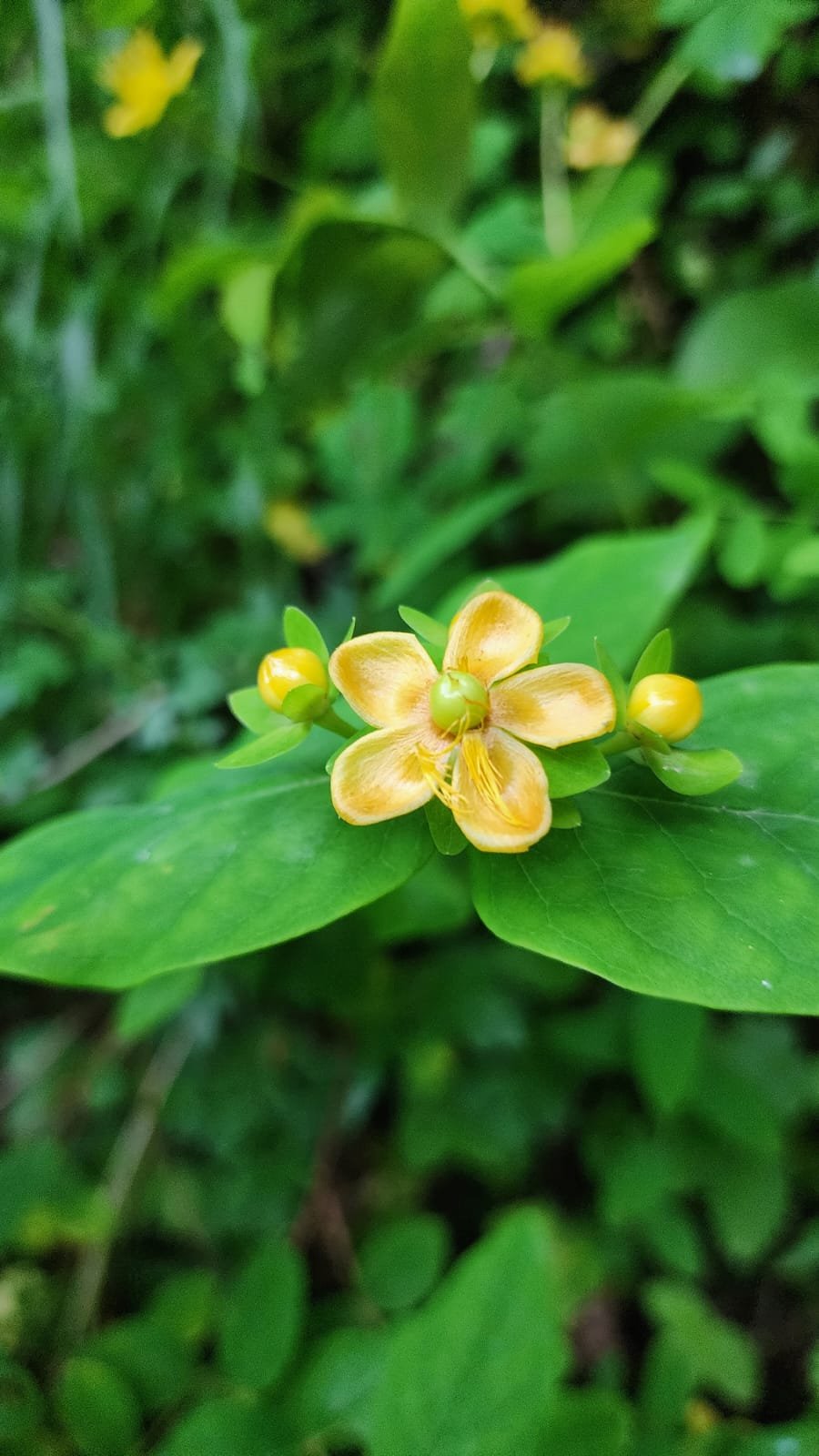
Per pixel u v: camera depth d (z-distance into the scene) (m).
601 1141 0.15
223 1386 0.11
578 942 0.07
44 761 0.18
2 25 0.16
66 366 0.19
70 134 0.17
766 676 0.09
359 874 0.08
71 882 0.08
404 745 0.07
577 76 0.16
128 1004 0.14
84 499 0.19
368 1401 0.10
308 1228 0.15
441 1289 0.08
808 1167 0.15
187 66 0.15
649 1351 0.15
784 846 0.08
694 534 0.11
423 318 0.17
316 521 0.19
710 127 0.17
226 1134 0.16
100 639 0.18
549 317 0.15
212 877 0.08
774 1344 0.15
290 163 0.19
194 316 0.19
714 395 0.15
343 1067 0.16
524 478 0.17
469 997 0.15
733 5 0.14
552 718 0.07
